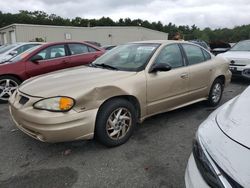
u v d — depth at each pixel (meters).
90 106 3.15
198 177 1.76
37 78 3.81
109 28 40.19
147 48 4.26
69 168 3.05
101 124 3.31
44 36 34.44
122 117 3.54
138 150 3.47
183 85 4.40
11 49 8.81
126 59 4.20
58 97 3.02
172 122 4.51
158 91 3.97
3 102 5.87
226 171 1.55
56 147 3.55
